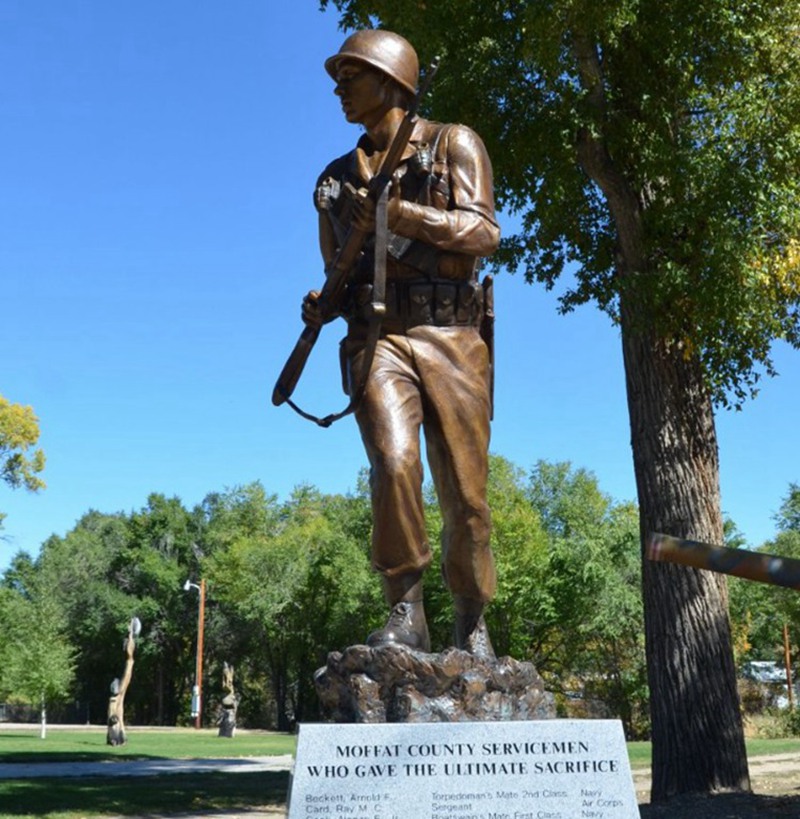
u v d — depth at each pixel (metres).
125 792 15.22
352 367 5.08
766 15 12.54
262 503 64.31
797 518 48.34
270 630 55.91
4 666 38.81
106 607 63.09
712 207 12.31
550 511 49.84
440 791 4.12
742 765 12.62
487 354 5.26
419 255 5.05
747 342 13.45
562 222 14.78
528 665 4.84
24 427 44.22
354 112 5.33
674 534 13.08
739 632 44.72
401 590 4.86
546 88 12.89
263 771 19.81
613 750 4.22
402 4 12.80
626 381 13.85
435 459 5.11
